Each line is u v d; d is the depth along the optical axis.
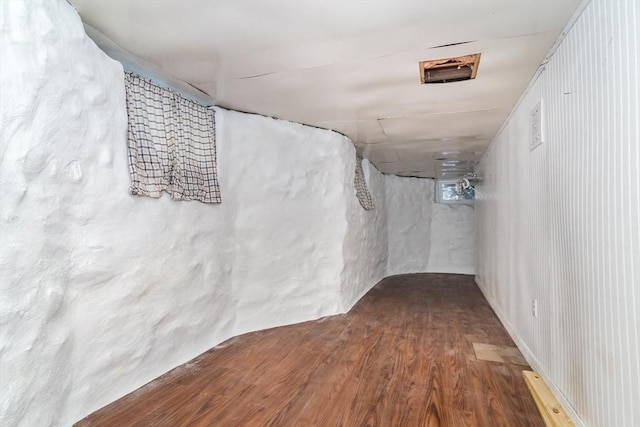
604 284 1.24
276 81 2.18
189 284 2.28
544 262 1.93
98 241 1.63
